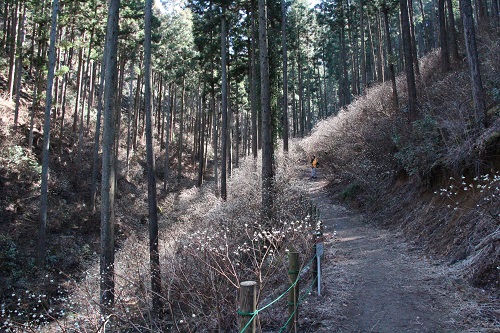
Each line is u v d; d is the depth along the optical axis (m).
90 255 17.47
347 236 9.96
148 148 10.77
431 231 8.06
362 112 21.41
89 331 6.08
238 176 21.47
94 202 21.67
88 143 28.12
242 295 3.20
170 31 33.41
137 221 23.47
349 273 6.81
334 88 65.56
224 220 11.56
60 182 22.38
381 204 11.99
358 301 5.48
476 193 7.44
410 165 10.70
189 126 50.03
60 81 29.12
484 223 6.44
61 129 25.66
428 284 5.79
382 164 13.84
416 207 9.71
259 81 22.25
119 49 27.33
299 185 16.00
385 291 5.75
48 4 22.09
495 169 7.41
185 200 24.61
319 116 57.66
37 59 21.53
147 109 10.96
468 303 4.87
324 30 47.78
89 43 23.92
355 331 4.57
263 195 11.07
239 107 41.03
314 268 6.04
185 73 34.12
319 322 4.88
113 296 7.66
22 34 25.16
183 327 5.58
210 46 23.66
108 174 9.29
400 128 13.06
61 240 17.83
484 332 4.07
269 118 11.80
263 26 12.00
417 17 49.59
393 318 4.80
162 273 6.89
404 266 6.87
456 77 13.05
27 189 19.94
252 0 21.44
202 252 5.62
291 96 49.88
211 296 5.24
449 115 10.14
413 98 12.84
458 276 5.76
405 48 13.24
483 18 17.33
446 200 8.45
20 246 16.31
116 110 28.53
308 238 6.89
